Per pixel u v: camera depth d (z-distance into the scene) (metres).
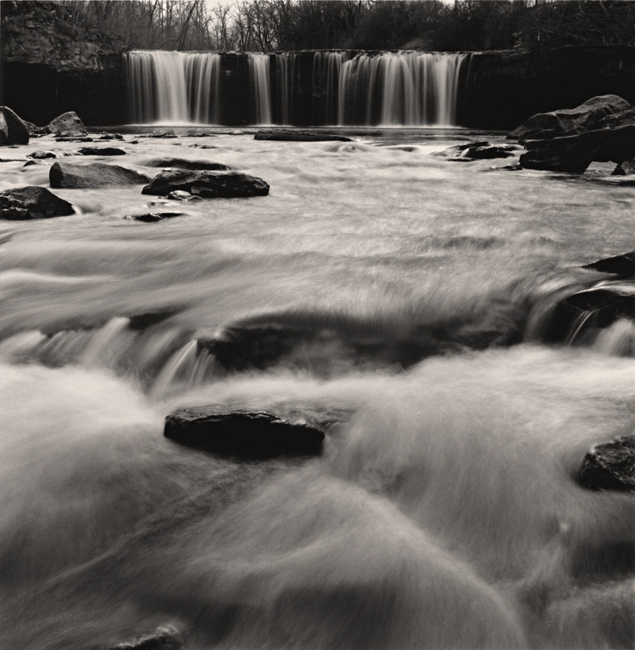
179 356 5.04
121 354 5.23
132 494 3.60
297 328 5.24
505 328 5.39
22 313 5.84
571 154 14.67
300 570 3.09
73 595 3.08
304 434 3.87
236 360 4.98
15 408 4.44
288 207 10.23
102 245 7.59
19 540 3.34
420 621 2.88
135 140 23.55
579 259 6.61
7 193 9.36
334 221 8.92
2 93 32.94
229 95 34.31
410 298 5.64
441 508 3.50
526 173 14.49
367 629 2.86
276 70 34.19
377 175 14.09
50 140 23.80
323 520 3.41
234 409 4.05
